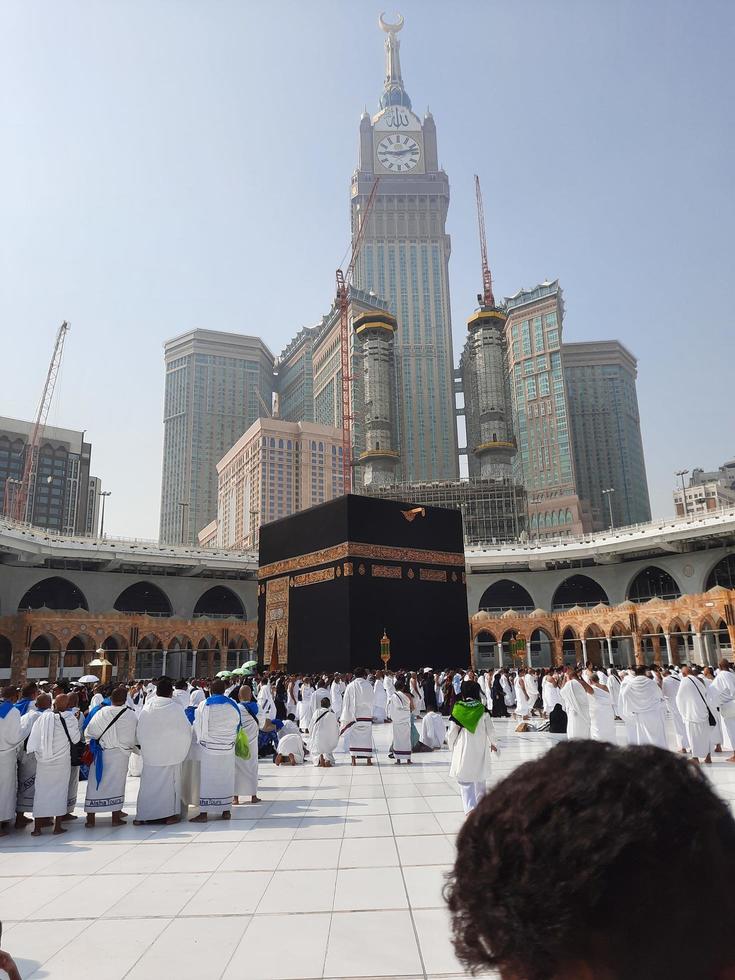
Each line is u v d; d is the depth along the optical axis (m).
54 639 54.72
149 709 10.72
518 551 71.75
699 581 66.25
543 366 170.12
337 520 40.25
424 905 6.52
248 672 33.69
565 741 1.23
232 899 6.81
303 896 6.86
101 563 68.31
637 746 1.16
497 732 21.98
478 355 181.75
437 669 40.47
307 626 41.34
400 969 5.14
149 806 10.55
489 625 63.41
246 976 5.07
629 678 14.75
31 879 7.61
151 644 61.03
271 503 158.75
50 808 9.97
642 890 0.93
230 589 74.00
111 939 5.82
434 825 9.94
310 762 17.27
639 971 0.94
